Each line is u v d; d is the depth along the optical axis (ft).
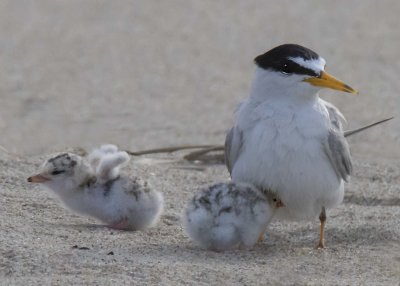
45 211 37.35
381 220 37.68
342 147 33.83
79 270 29.76
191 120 57.98
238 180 34.40
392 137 53.11
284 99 33.68
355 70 67.72
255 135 33.60
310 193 33.55
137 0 88.53
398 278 29.89
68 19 82.69
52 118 59.52
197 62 71.36
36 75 68.59
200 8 86.33
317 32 77.92
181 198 40.78
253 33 78.18
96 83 66.85
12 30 79.30
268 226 37.52
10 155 46.47
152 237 34.96
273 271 30.42
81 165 36.14
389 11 84.23
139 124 57.57
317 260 32.24
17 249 31.35
